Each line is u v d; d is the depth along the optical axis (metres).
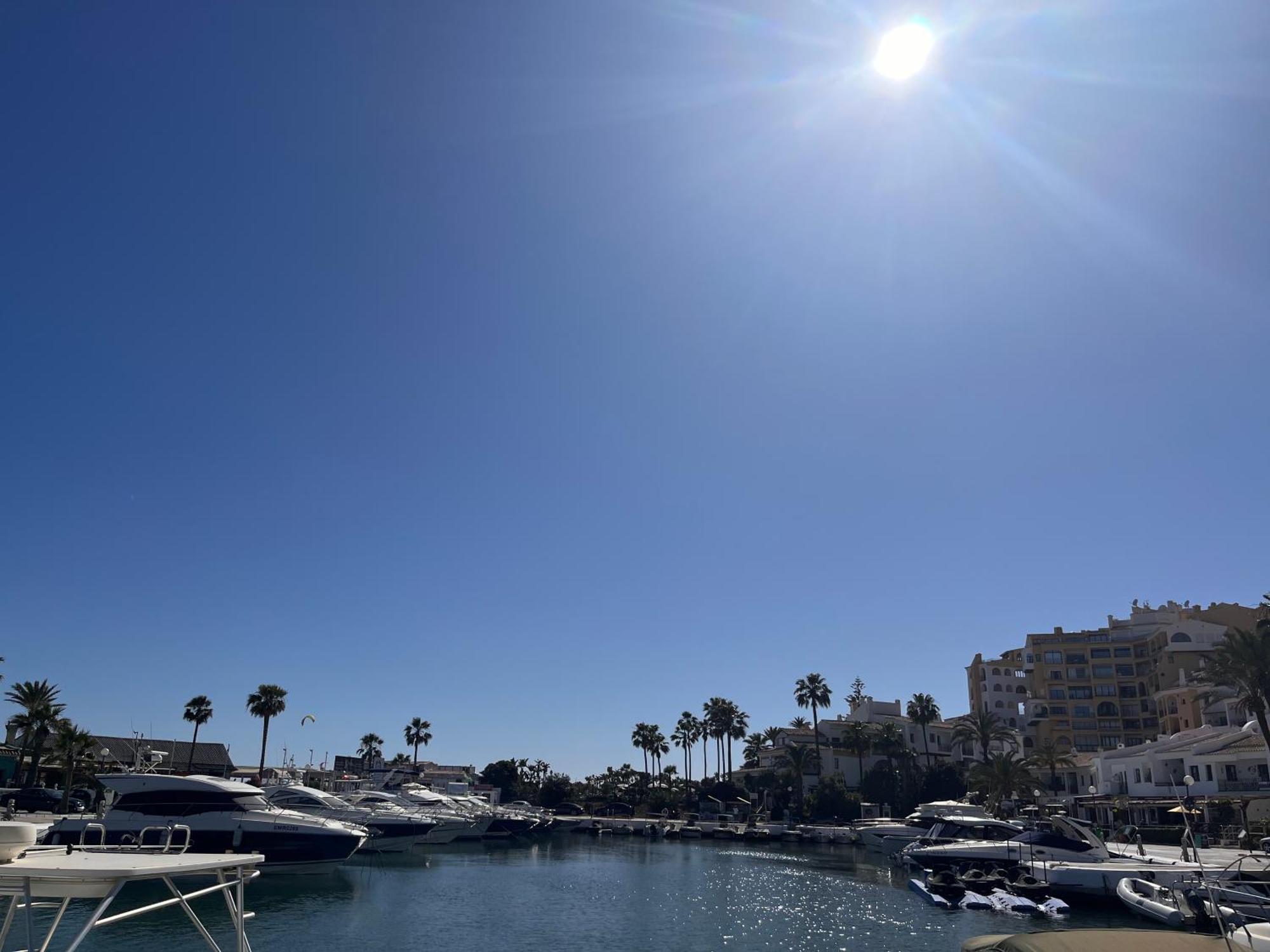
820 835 86.94
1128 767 77.38
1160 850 50.47
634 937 30.77
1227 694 82.69
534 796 140.62
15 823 7.55
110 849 9.19
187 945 25.47
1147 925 31.48
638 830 99.25
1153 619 116.31
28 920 7.53
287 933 28.92
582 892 42.69
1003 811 77.25
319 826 40.84
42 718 71.06
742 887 45.94
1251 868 31.69
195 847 39.44
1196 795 64.50
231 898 8.88
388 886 42.31
